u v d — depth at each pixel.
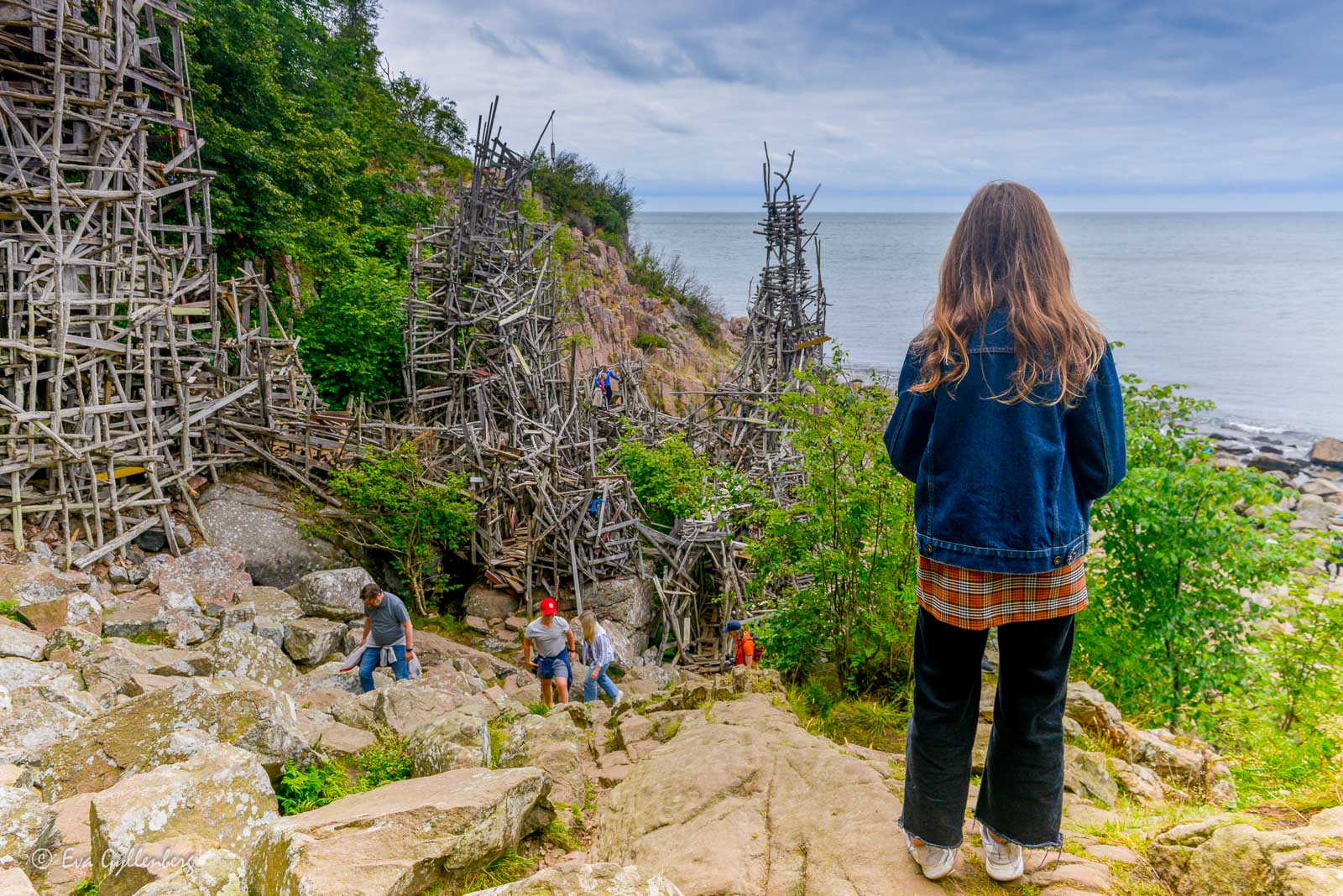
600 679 11.19
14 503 11.53
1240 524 8.80
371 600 9.46
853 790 3.51
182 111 14.33
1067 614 2.34
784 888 2.84
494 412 20.06
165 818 3.48
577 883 2.48
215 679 5.10
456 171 49.47
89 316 12.26
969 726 2.61
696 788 3.77
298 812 4.38
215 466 14.66
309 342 22.73
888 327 91.69
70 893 3.35
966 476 2.28
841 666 6.86
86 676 7.20
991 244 2.38
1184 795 4.48
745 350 23.70
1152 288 153.25
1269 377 69.19
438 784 3.73
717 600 17.89
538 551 16.53
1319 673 7.70
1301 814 3.25
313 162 26.98
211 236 14.57
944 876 2.73
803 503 7.20
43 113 12.23
